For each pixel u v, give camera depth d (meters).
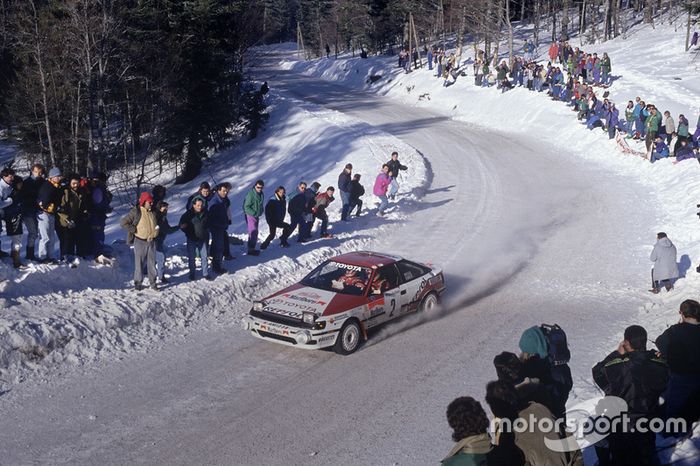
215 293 14.63
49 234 13.49
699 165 27.34
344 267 13.49
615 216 23.75
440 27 70.44
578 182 29.64
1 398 9.91
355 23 88.62
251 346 12.49
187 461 8.41
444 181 30.41
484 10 60.09
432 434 9.18
